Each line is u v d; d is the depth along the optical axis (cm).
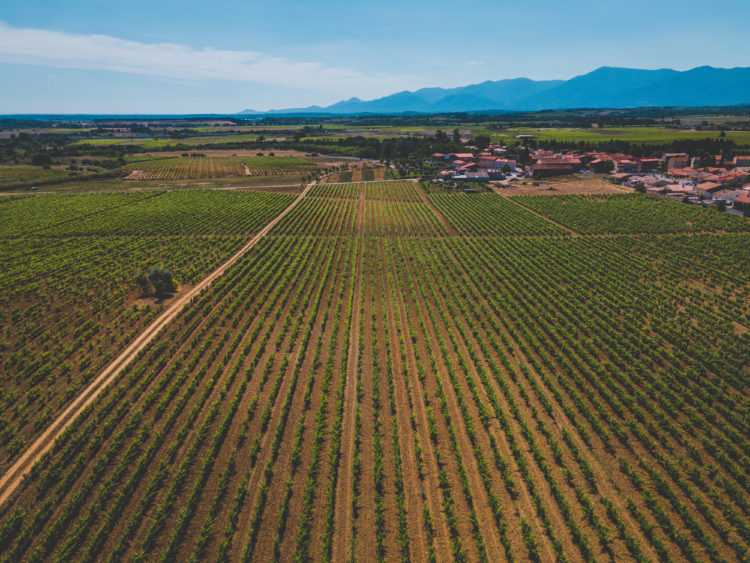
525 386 4753
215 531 3038
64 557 2831
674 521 3136
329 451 3775
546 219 12694
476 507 3241
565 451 3803
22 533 2959
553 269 8512
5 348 5544
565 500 3206
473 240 10531
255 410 4275
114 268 8462
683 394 4572
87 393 4588
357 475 3488
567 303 6825
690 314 6606
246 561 2800
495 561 2855
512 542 2972
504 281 7869
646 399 4441
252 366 4978
